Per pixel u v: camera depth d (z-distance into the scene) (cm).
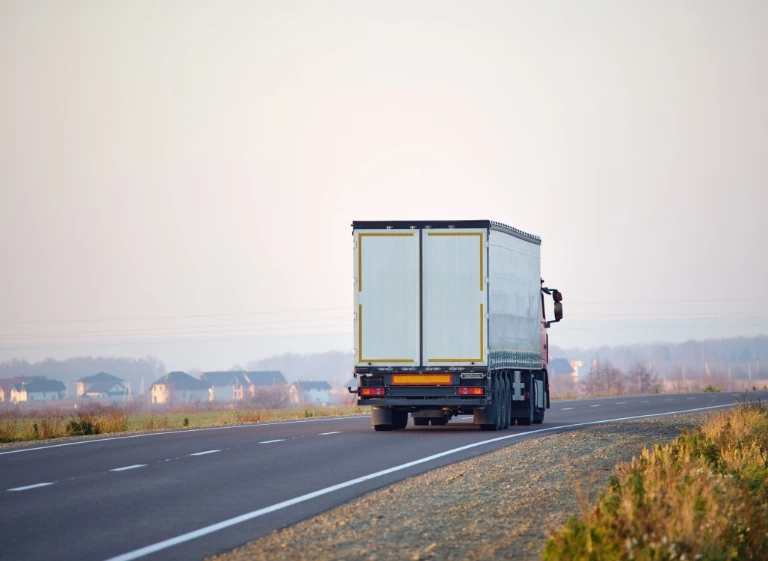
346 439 8975
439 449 7975
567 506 5056
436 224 9625
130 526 4422
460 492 5519
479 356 9538
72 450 8094
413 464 6875
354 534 4228
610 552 3384
